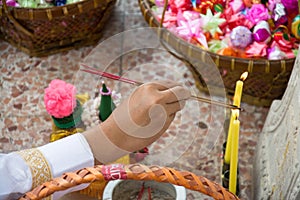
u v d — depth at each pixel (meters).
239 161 1.54
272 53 1.58
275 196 1.22
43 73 1.80
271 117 1.40
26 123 1.65
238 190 1.23
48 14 1.67
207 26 1.63
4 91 1.74
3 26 1.84
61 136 1.39
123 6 2.06
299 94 1.15
